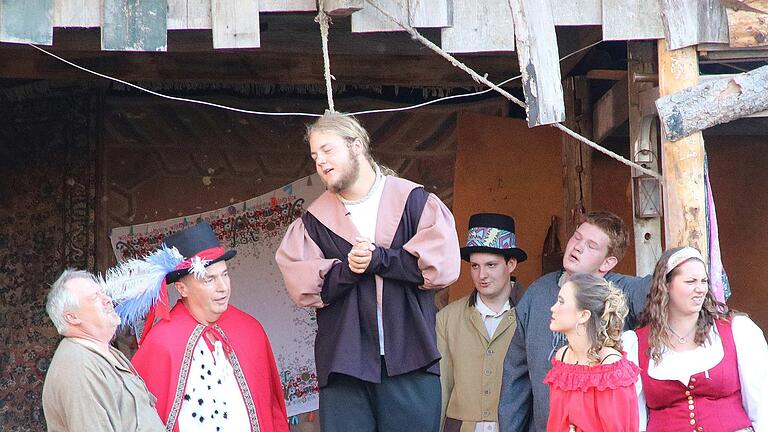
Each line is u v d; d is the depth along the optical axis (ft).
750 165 50.83
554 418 30.60
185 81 50.72
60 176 51.88
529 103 34.71
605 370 29.73
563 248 51.90
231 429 34.40
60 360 31.17
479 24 34.99
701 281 31.83
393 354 32.63
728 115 35.78
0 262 51.72
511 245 40.11
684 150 35.88
